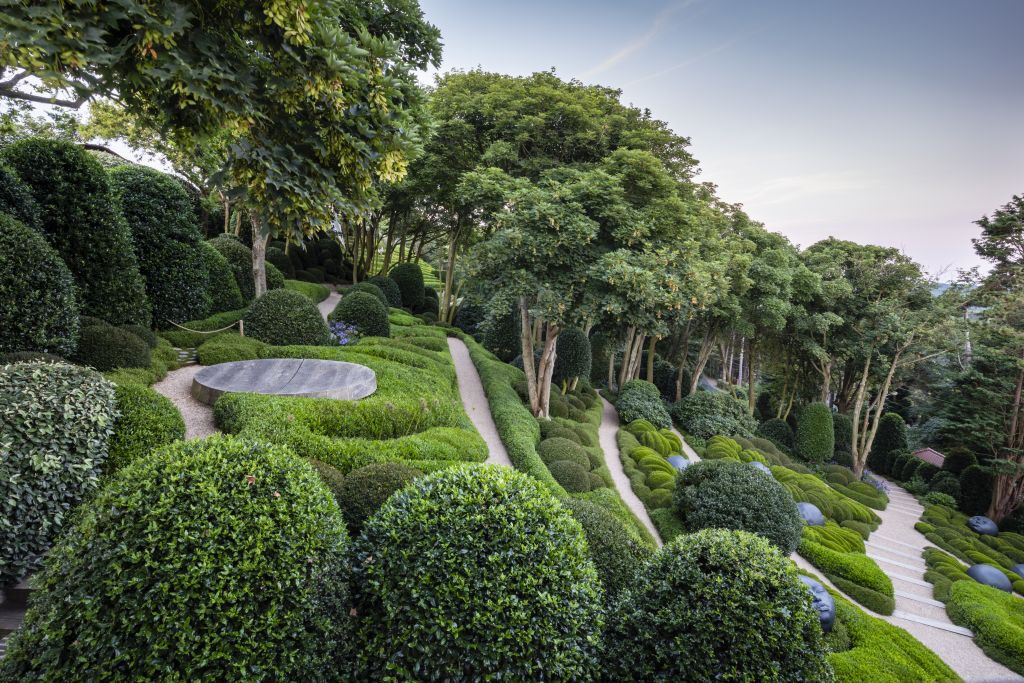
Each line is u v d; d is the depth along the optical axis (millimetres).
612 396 22797
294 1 3385
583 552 3953
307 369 10109
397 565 3525
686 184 18594
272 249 26297
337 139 4223
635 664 3885
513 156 16406
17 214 8273
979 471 21172
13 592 4188
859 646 7934
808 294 23453
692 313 14312
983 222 21312
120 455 4977
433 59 12562
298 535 3141
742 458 17828
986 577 13148
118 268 9852
